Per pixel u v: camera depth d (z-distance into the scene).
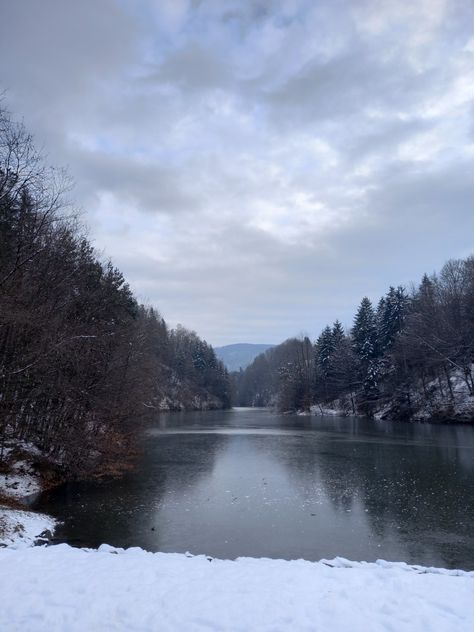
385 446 35.09
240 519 15.96
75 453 23.55
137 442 32.66
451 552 12.66
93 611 6.59
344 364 84.44
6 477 19.91
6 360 19.19
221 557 12.29
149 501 18.62
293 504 17.95
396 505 17.62
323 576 8.39
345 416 82.62
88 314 26.66
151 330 58.81
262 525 15.25
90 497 19.42
